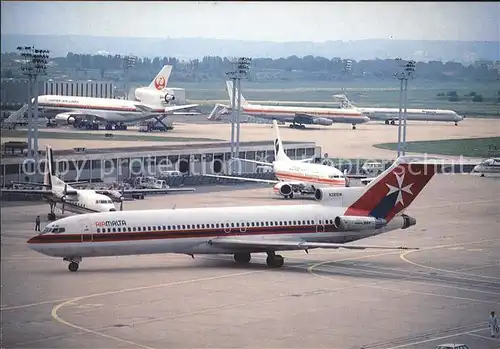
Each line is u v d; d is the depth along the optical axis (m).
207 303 175.50
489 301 180.25
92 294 183.00
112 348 142.75
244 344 145.38
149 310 169.00
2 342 145.62
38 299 177.75
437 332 154.75
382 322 161.50
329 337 150.25
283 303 176.50
